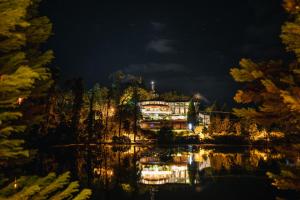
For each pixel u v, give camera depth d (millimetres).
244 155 54562
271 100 5301
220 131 97312
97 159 44781
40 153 41344
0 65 4758
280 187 5168
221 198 23125
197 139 96750
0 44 4609
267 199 22562
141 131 98188
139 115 108375
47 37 5984
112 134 90438
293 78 5176
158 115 113000
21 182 4969
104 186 25625
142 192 24500
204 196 23734
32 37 5898
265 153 58312
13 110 5715
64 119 67062
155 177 31453
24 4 4520
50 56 5672
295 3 5051
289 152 5566
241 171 35469
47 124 51562
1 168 6055
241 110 5543
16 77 4102
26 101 6043
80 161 40500
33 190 4375
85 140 71812
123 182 27938
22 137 6625
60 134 58812
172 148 74875
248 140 89312
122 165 39688
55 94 56625
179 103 114688
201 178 31250
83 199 4605
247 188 26391
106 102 100000
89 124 75125
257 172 34562
